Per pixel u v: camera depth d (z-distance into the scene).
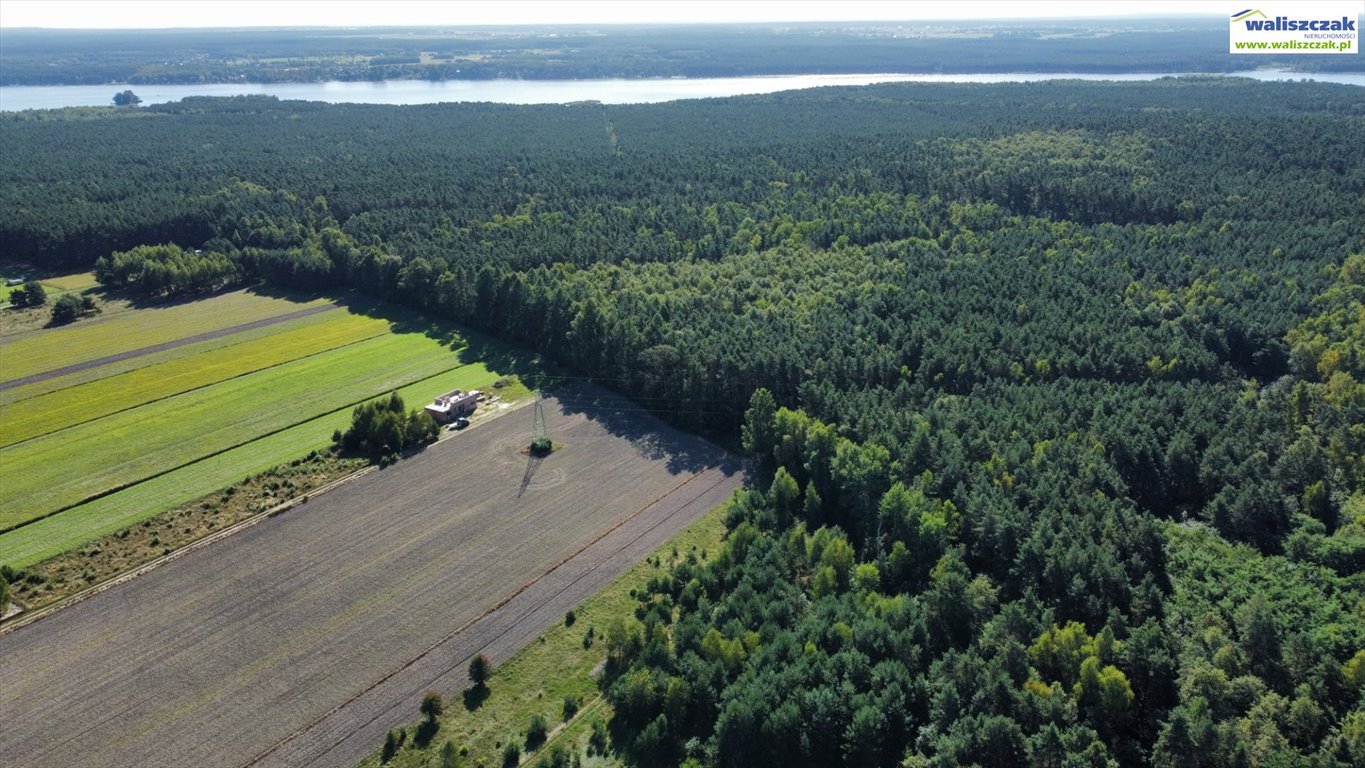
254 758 80.12
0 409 146.50
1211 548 101.25
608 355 155.50
